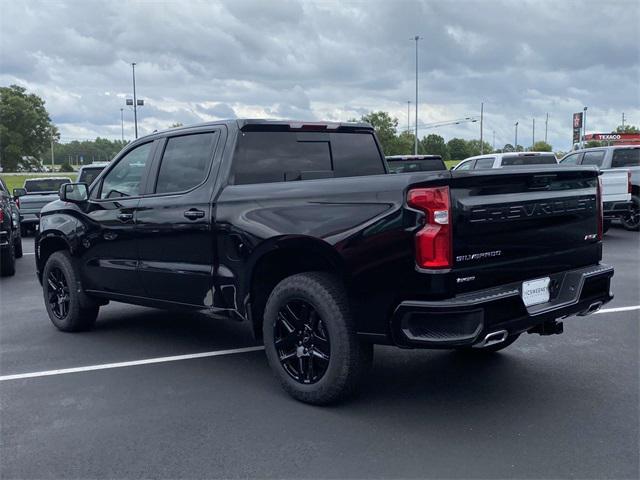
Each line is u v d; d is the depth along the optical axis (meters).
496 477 3.34
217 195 4.91
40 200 19.33
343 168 5.65
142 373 5.20
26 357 5.71
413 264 3.72
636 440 3.75
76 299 6.40
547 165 4.34
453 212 3.69
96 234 6.05
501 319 3.83
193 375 5.12
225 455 3.67
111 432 4.02
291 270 4.75
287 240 4.33
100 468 3.55
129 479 3.43
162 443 3.85
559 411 4.19
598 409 4.22
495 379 4.84
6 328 6.87
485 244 3.86
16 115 114.06
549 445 3.70
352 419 4.13
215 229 4.87
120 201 5.80
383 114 71.88
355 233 3.96
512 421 4.05
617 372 4.95
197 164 5.21
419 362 5.30
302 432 3.95
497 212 3.90
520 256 4.07
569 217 4.40
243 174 4.98
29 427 4.13
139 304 5.83
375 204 3.91
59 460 3.66
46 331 6.71
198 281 5.08
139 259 5.63
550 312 4.11
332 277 4.25
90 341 6.23
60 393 4.76
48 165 176.75
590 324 6.41
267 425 4.07
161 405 4.47
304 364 4.40
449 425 4.00
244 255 4.65
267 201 4.53
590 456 3.55
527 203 4.07
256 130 5.11
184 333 6.47
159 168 5.54
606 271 4.57
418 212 3.71
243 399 4.55
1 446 3.86
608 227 14.36
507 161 14.41
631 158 14.96
